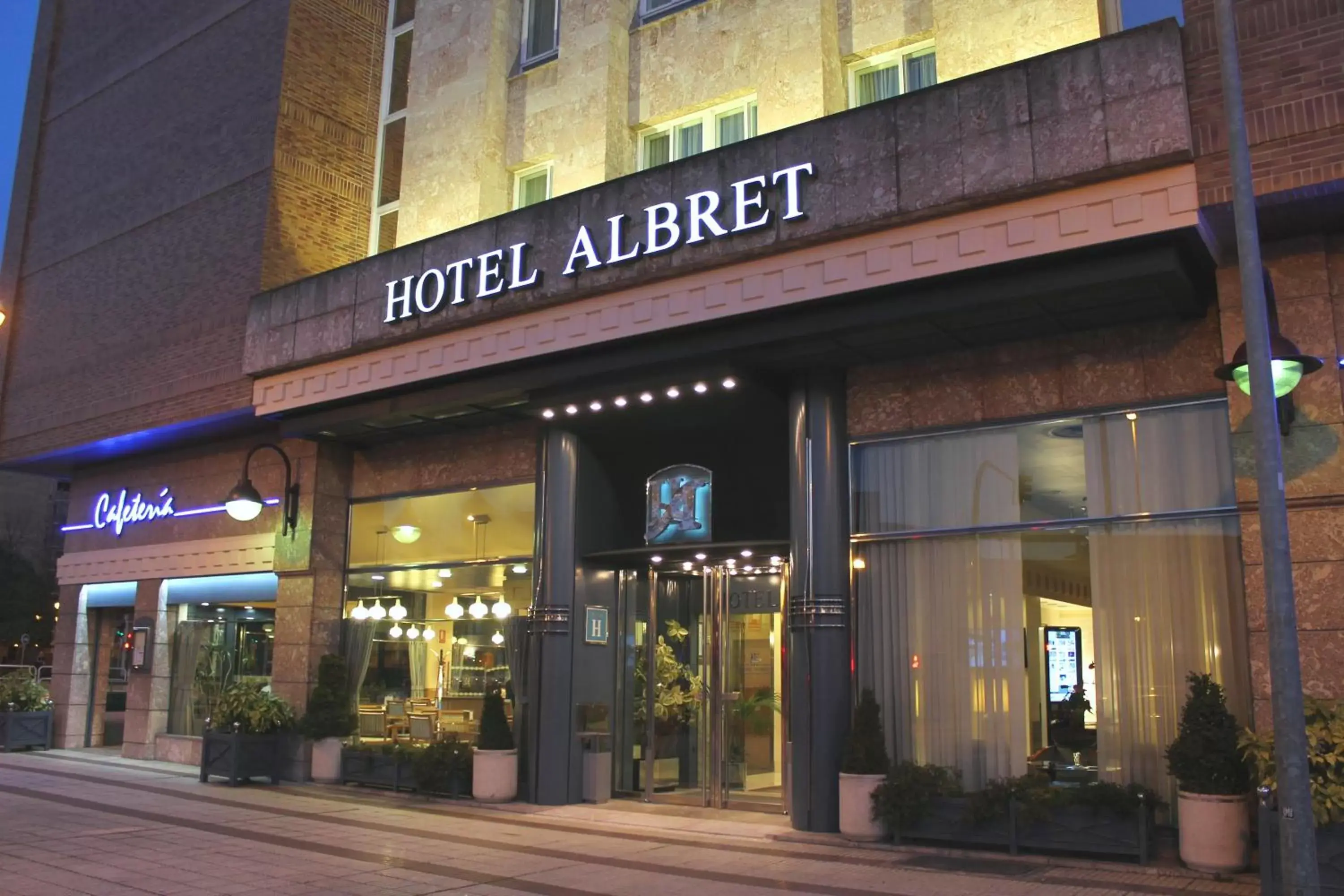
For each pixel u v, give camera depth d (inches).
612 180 499.5
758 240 443.5
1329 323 367.9
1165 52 368.8
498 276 525.3
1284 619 272.4
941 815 418.6
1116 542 420.8
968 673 446.9
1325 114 345.7
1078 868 378.0
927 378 467.5
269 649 693.3
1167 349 416.5
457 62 684.7
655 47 614.5
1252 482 372.8
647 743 564.4
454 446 634.8
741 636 544.1
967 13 494.0
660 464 583.5
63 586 861.2
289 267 672.4
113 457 814.5
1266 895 314.8
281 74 687.1
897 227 413.7
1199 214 357.7
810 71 537.3
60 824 468.1
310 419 622.8
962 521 454.6
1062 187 381.1
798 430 488.1
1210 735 366.3
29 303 847.1
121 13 831.7
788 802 507.8
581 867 387.9
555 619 553.0
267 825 476.1
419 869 382.0
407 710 628.7
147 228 753.0
